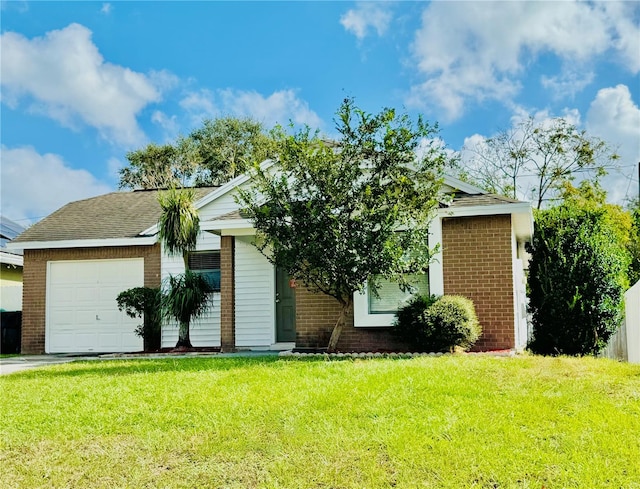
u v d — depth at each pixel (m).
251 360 10.42
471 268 11.86
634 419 5.74
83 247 16.11
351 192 10.91
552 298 12.05
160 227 13.74
